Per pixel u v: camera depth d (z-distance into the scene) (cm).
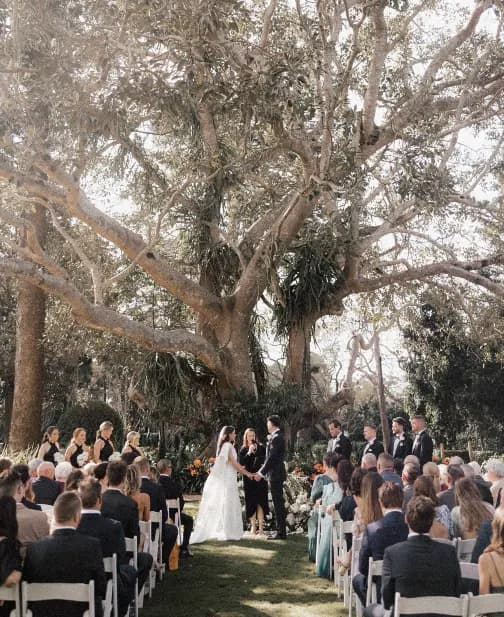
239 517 1148
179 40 1153
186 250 2158
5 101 1149
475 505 616
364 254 2298
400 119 1659
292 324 1994
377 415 3516
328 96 1381
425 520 483
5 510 499
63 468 873
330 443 1335
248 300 1853
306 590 819
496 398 2817
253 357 2064
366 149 1689
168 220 1889
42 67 1112
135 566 670
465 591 534
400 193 1420
